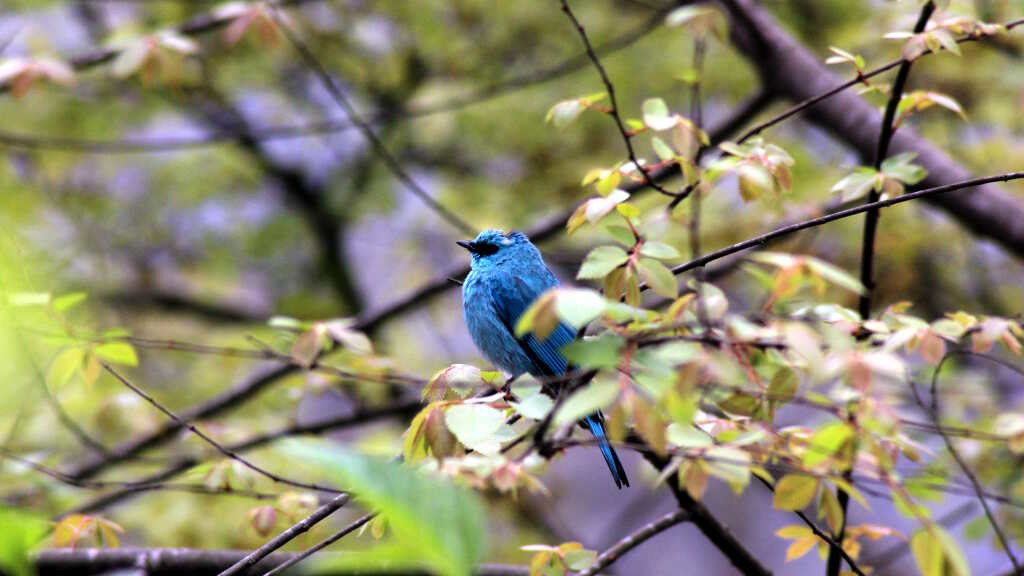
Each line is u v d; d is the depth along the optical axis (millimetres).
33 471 9602
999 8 11117
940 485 7043
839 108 11656
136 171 19312
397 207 19625
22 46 15016
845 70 14156
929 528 4539
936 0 6746
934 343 5730
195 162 19250
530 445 5234
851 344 4902
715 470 5129
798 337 4277
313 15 17469
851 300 12641
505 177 18188
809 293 7492
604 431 7598
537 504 15094
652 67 17094
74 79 10141
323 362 10664
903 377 4492
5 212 15602
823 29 16688
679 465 5438
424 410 5414
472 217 16812
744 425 5891
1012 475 9727
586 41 6762
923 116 14047
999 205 10891
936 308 14633
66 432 11234
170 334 18141
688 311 5184
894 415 4863
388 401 13391
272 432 10820
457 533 2363
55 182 17500
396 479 2363
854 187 7148
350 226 21141
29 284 7379
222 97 18922
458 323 19875
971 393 10727
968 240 14141
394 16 17422
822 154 16062
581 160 17000
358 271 22812
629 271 5195
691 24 7945
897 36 7043
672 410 4168
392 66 18109
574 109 6559
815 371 4238
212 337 16672
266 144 19797
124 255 19922
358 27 17156
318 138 19469
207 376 16281
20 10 17219
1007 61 13500
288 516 7699
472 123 17406
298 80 19234
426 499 2375
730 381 4203
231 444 9961
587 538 20578
